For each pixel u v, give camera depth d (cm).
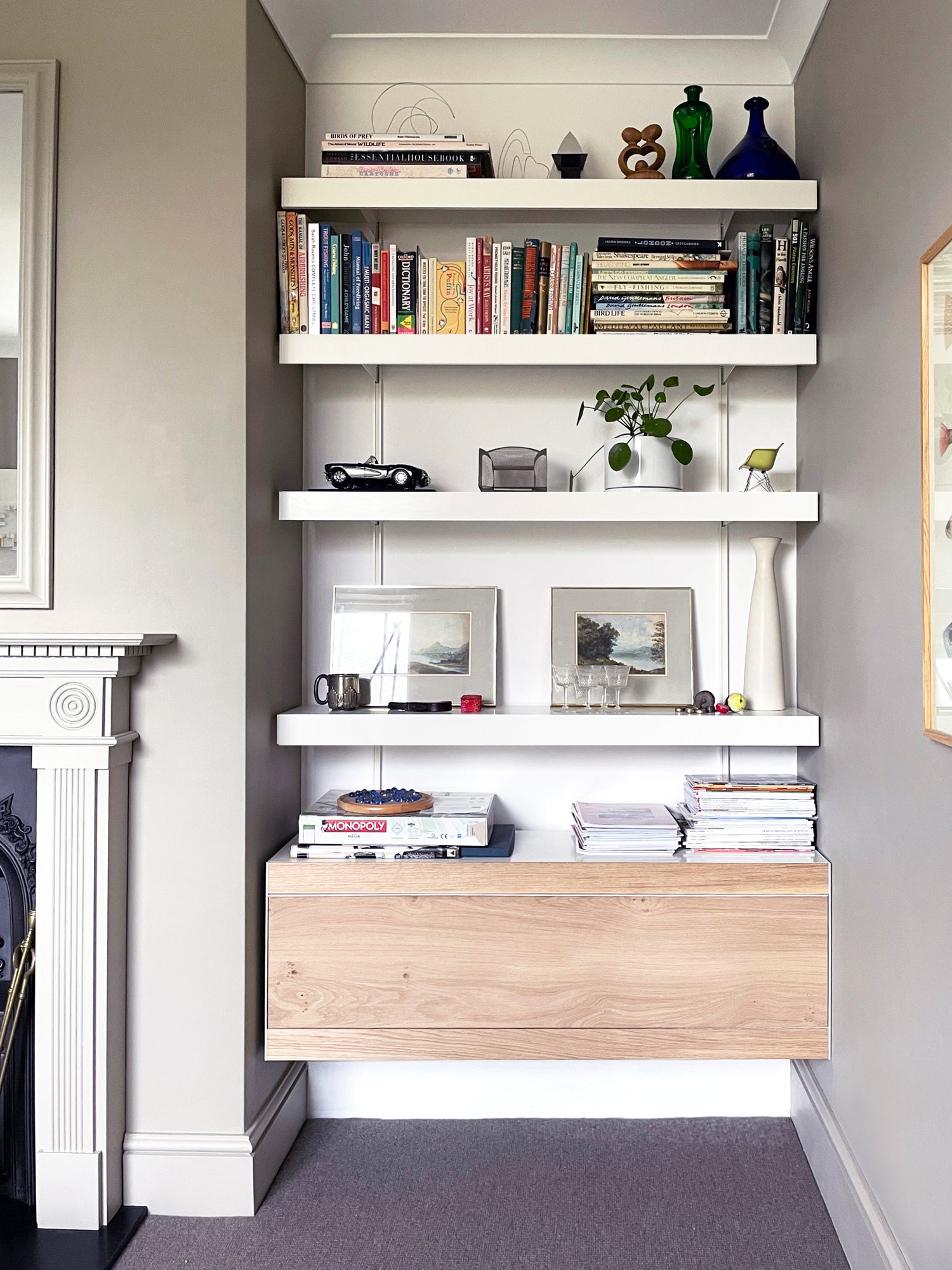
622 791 254
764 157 228
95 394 208
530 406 254
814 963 218
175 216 207
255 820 215
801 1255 194
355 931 219
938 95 151
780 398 251
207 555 207
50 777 199
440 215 241
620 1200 213
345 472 231
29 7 208
